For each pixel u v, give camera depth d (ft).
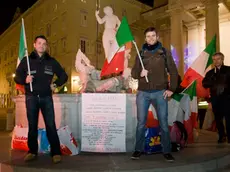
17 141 18.85
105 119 17.47
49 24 116.37
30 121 15.29
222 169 15.53
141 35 105.50
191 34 79.82
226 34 72.43
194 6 67.05
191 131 21.13
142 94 15.40
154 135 17.31
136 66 15.70
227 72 20.65
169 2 68.49
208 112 37.88
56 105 18.98
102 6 107.24
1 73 193.26
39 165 14.34
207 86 21.39
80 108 18.45
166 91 14.97
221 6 65.57
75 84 99.14
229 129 20.99
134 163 14.61
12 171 14.39
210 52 23.43
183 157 16.03
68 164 14.53
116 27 25.62
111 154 17.16
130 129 18.34
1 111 122.42
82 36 101.86
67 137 17.15
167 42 88.12
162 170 13.62
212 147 19.43
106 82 20.51
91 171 13.19
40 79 15.11
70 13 100.58
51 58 15.79
